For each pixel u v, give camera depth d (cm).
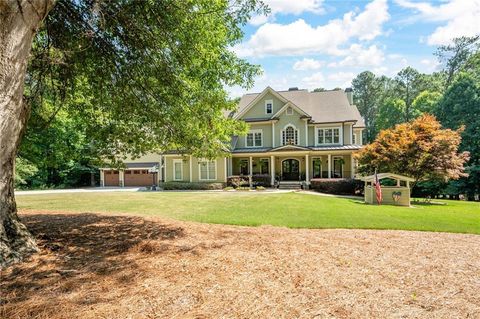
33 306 283
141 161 3186
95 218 798
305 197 1585
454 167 1603
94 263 409
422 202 1700
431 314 278
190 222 770
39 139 918
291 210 1055
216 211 1034
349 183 2144
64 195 1861
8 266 388
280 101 2605
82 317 264
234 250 488
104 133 754
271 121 2562
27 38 386
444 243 564
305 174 2612
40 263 402
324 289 335
